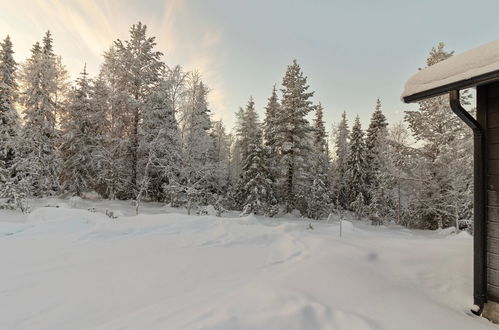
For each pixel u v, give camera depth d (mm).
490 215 3631
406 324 2795
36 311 3105
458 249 5535
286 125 22703
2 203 13148
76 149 20406
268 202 21016
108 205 17734
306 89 23375
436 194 17984
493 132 3664
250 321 2508
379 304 3229
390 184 21141
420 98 4043
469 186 15430
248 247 6352
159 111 19688
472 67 3393
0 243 6184
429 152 18953
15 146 18766
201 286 3844
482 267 3578
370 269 4492
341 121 35469
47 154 20172
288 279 3797
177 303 3158
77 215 9219
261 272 4512
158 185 21734
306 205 22125
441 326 2842
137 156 20547
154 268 4633
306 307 2812
